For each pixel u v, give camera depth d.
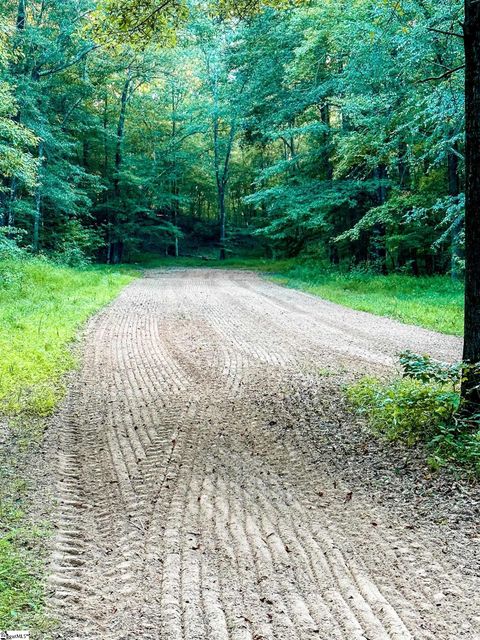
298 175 27.23
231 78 33.78
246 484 4.85
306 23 21.23
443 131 14.63
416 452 5.35
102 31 7.80
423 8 10.98
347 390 7.59
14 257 18.17
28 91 22.06
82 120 30.20
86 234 28.84
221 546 3.80
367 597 3.26
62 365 8.84
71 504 4.39
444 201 16.03
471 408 5.65
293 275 27.52
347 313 15.35
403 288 19.77
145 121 39.66
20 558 3.53
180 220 51.00
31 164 16.30
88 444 5.75
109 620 3.00
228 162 46.38
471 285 5.71
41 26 24.05
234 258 44.16
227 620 3.02
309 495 4.65
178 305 16.62
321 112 25.48
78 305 14.77
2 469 4.94
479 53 5.32
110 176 36.84
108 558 3.65
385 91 15.91
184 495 4.60
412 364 6.14
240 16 8.95
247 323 13.59
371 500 4.53
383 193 22.89
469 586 3.36
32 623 2.93
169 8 7.64
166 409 6.98
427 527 4.07
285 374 8.75
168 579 3.39
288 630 2.95
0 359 8.45
